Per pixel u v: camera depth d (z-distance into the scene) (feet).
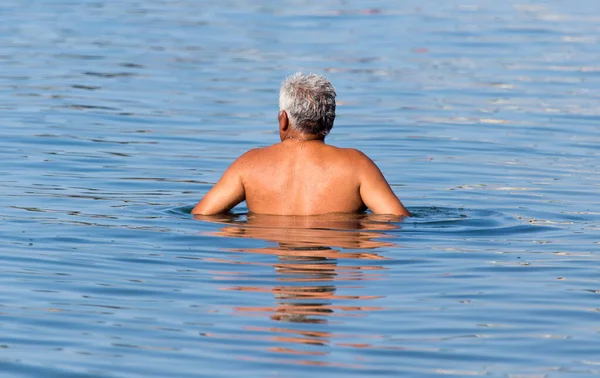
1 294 49.03
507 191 77.41
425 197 74.54
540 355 41.68
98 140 96.94
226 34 179.63
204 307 47.11
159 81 133.80
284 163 61.52
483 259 55.77
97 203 70.08
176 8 214.90
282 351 41.68
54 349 42.04
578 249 58.59
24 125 102.94
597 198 75.15
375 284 50.57
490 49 166.91
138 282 50.98
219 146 96.73
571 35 183.01
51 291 49.62
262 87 131.34
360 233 59.16
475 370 39.91
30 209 67.67
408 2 227.20
